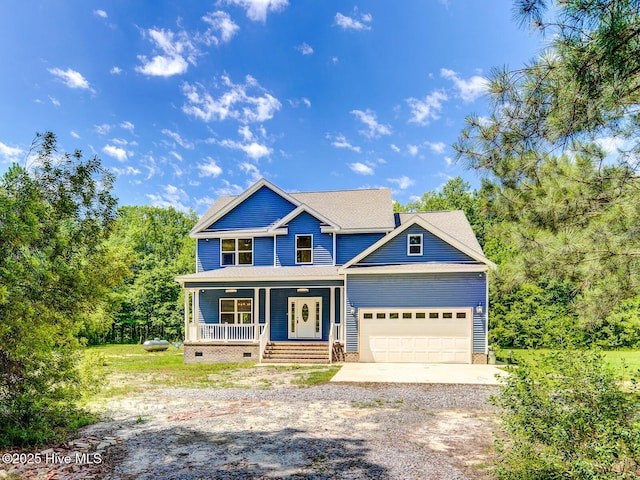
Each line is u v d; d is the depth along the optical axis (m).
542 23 4.01
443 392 10.31
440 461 5.54
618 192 6.32
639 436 3.50
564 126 4.95
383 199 21.84
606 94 4.30
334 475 5.07
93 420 7.64
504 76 5.30
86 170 6.85
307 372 13.90
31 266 5.81
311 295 19.31
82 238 6.76
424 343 16.20
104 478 4.98
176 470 5.25
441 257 16.92
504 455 5.52
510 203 7.52
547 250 7.57
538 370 4.70
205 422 7.60
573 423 4.09
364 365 15.55
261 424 7.45
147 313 34.12
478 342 15.90
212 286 18.11
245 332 17.84
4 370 6.15
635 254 6.48
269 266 20.25
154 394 10.31
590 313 6.98
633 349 20.45
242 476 5.05
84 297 6.52
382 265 17.06
